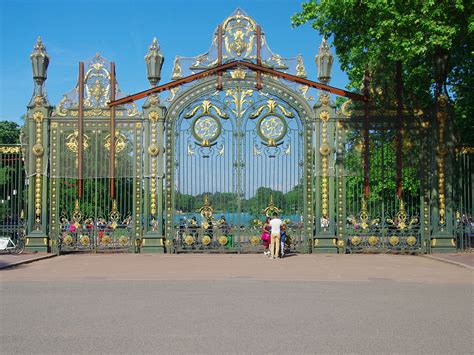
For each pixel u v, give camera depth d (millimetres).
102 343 7828
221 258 19688
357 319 9352
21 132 21672
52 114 21516
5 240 21375
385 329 8656
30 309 10234
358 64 27281
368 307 10422
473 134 24812
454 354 7359
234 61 21031
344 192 21016
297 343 7820
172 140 21312
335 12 22062
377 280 14375
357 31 22266
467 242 22500
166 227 21156
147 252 21031
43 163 21266
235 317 9492
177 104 21344
